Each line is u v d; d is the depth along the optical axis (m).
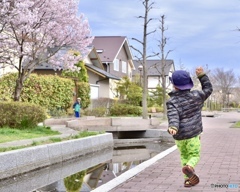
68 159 11.44
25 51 17.27
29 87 23.88
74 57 20.78
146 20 25.38
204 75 5.80
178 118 5.42
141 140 17.86
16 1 14.78
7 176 8.64
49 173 9.67
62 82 26.25
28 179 8.88
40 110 15.24
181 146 5.70
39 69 30.84
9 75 22.41
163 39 33.50
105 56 42.34
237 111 63.56
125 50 46.66
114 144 16.95
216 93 74.50
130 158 12.55
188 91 5.58
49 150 10.42
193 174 5.50
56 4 16.95
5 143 10.98
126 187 5.96
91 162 11.66
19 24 15.23
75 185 8.25
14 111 14.59
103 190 5.72
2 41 16.23
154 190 5.73
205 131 17.58
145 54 25.42
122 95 41.38
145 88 24.98
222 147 11.34
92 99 32.84
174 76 5.59
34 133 13.84
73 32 18.69
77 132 15.05
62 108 26.61
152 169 7.60
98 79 37.25
